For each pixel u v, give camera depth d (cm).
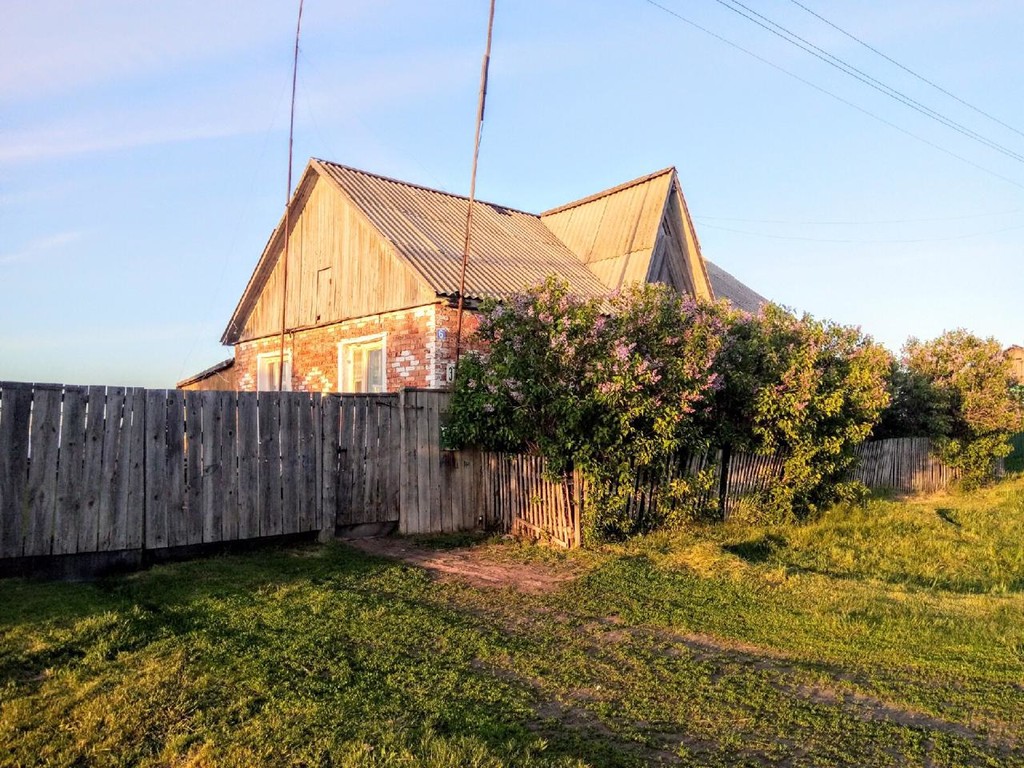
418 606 636
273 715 409
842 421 1214
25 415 667
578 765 368
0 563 654
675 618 634
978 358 1870
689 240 1852
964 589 823
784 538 1052
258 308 1823
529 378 926
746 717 436
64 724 400
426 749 374
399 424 962
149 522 736
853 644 582
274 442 839
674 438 944
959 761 389
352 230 1520
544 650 542
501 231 1772
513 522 994
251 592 650
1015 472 2230
